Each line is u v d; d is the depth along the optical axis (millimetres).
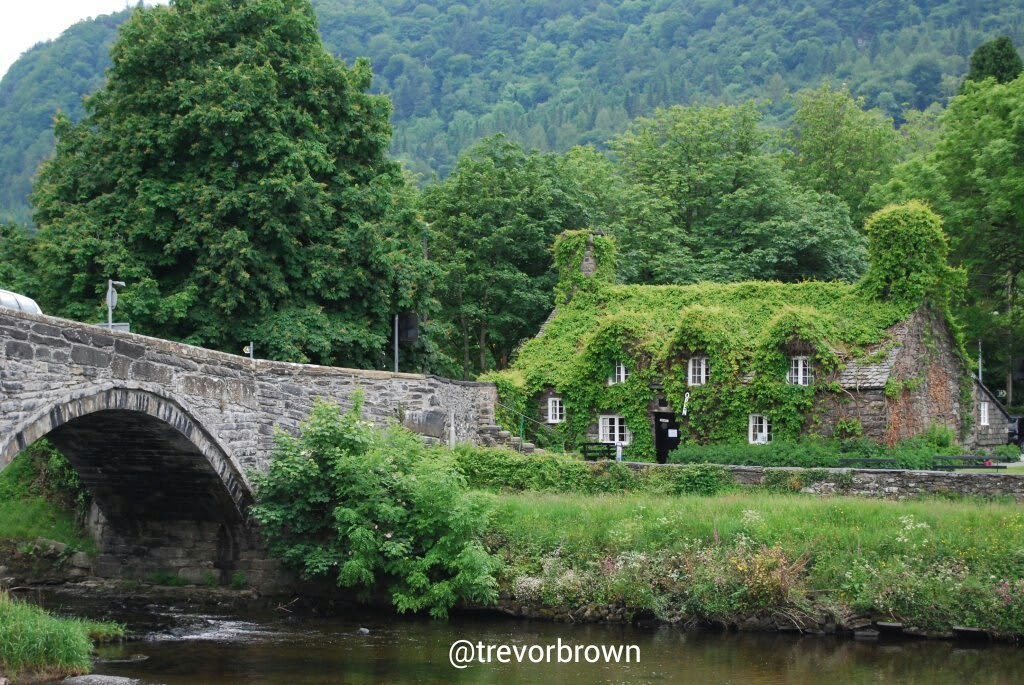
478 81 160625
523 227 51906
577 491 32469
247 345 32781
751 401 39062
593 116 136125
